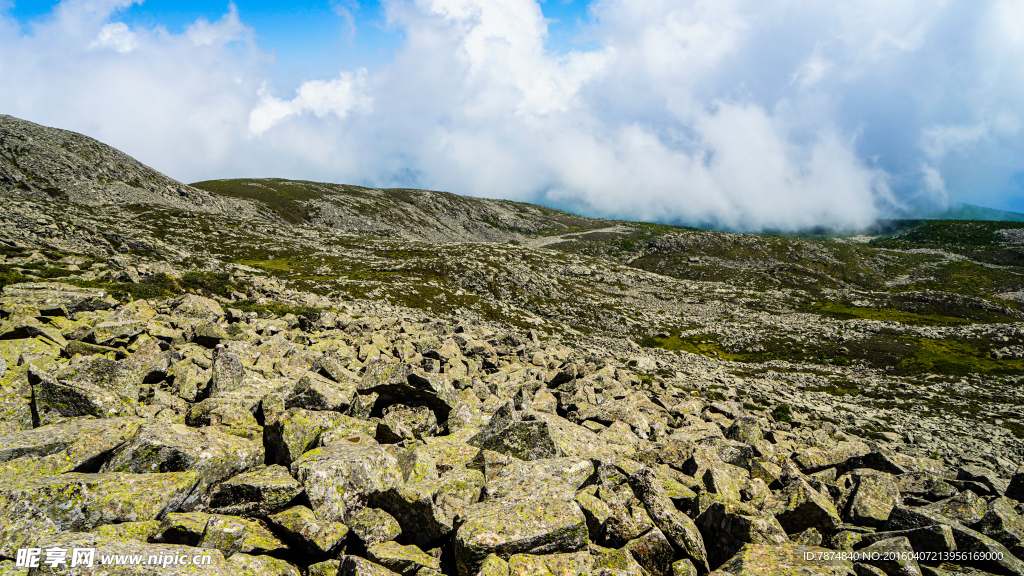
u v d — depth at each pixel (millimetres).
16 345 14578
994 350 108438
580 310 132750
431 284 130125
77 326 17609
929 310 153375
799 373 96000
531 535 8289
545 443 12359
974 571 8719
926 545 9406
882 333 121625
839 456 15492
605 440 15086
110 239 90750
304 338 25688
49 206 120312
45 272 34531
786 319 139000
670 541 9555
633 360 67438
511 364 30578
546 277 159125
